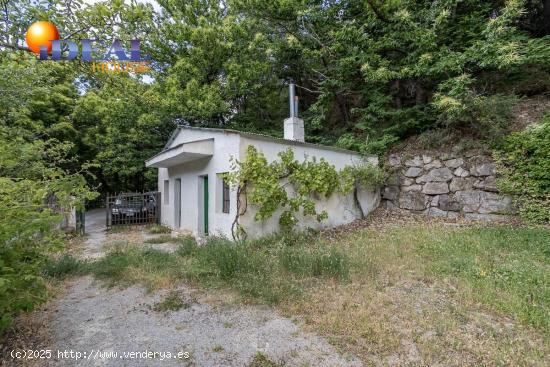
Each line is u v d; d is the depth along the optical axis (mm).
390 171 9172
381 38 9641
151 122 12141
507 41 7363
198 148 7270
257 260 4551
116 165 14703
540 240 5398
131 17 4414
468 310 3211
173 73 12281
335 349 2588
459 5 8703
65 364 2475
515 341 2635
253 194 6422
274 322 3064
